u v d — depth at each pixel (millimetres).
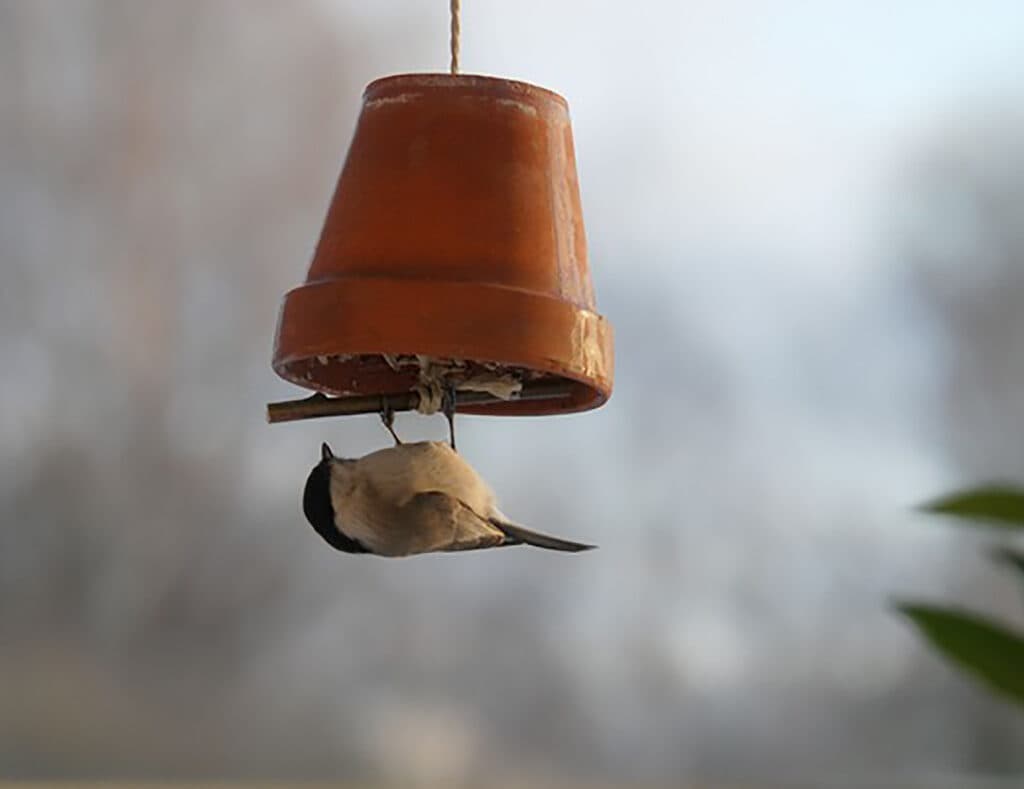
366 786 10680
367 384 4918
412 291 4273
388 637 10953
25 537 10695
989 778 10852
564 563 11125
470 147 4488
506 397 4777
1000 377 11547
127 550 10773
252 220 11281
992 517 2207
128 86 11070
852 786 10797
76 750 10422
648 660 11086
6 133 10852
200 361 11133
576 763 10922
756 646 11180
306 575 11016
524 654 11023
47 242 10984
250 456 11102
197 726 10609
